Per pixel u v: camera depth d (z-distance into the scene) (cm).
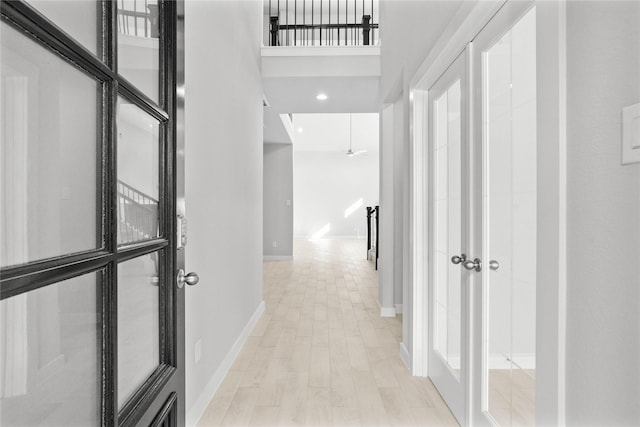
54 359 70
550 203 103
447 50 194
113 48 85
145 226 106
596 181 89
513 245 147
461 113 192
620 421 82
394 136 393
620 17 82
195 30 191
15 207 61
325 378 246
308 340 318
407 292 271
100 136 83
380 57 411
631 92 80
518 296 143
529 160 136
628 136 79
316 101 511
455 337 203
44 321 67
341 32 743
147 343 107
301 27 531
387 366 265
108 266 83
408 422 197
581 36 94
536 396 110
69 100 73
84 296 77
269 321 371
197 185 194
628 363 80
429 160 245
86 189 78
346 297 470
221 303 242
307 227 1304
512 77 147
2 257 58
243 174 310
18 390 62
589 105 91
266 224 825
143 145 104
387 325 358
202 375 205
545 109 105
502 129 155
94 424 80
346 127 1124
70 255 72
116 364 85
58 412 71
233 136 275
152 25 111
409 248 262
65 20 73
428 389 232
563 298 99
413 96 253
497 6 153
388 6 360
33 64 64
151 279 110
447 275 216
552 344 102
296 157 1309
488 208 167
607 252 86
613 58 84
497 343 159
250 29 344
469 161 180
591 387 91
